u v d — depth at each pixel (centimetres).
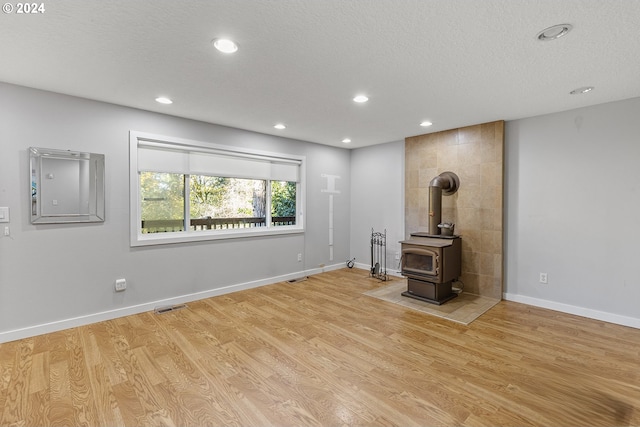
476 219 399
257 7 158
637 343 265
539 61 218
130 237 329
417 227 465
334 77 247
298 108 328
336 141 508
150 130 340
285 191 498
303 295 403
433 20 169
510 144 376
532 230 361
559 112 339
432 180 410
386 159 522
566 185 336
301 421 172
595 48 199
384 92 281
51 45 197
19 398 189
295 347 259
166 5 156
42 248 280
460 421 172
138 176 340
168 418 174
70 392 196
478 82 257
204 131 383
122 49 203
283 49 203
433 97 294
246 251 431
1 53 208
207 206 410
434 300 368
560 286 342
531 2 153
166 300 357
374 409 182
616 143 305
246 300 381
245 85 265
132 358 238
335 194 556
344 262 576
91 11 160
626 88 271
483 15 165
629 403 187
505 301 377
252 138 433
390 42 193
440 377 215
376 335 283
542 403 187
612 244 310
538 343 266
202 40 192
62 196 289
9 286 266
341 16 166
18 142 268
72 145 293
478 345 263
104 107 311
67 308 293
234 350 253
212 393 196
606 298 313
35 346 256
